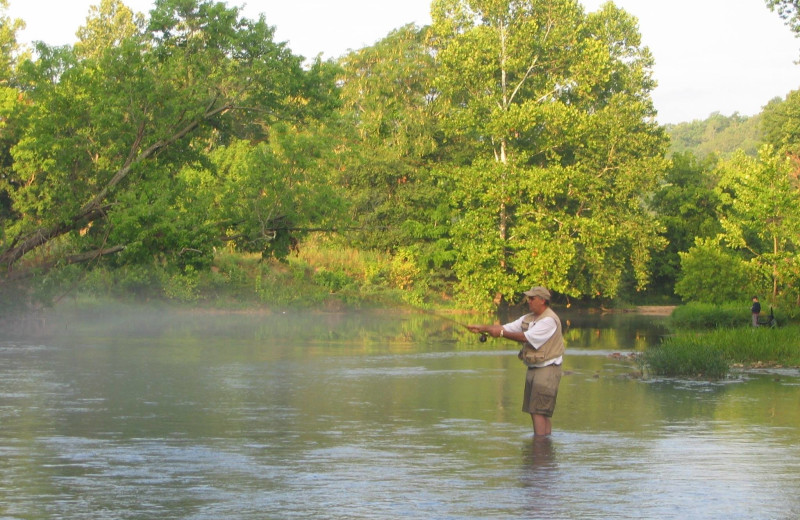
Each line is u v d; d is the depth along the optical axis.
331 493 6.33
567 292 49.59
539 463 7.57
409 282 50.94
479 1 47.94
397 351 22.19
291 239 30.17
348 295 43.50
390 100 54.53
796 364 19.23
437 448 8.37
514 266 47.59
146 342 24.17
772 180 39.03
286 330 30.19
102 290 37.47
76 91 27.77
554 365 9.23
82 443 8.58
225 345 23.30
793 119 83.06
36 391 13.23
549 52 49.72
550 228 49.25
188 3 28.05
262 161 28.38
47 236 28.00
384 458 7.80
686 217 70.12
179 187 27.56
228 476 6.96
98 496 6.23
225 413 10.91
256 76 28.22
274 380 15.10
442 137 55.94
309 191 28.80
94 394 12.88
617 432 9.48
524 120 46.03
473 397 12.82
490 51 47.25
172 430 9.48
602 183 49.62
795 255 39.16
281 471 7.18
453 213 51.69
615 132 50.09
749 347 20.42
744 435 9.28
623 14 55.94
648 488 6.52
